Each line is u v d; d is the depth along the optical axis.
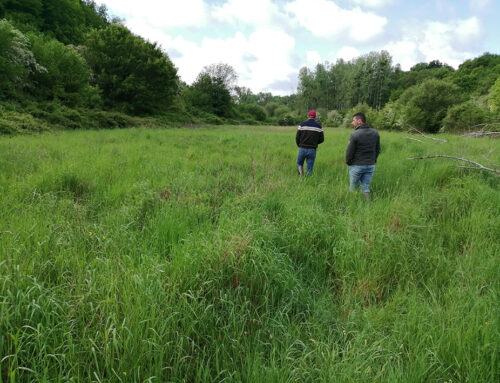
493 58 75.31
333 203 4.52
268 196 4.41
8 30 19.92
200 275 2.44
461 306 2.29
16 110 17.56
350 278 2.85
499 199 4.51
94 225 3.32
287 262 2.95
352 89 97.00
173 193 4.51
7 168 5.65
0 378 1.58
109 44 35.56
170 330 1.94
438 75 92.88
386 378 1.75
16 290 1.97
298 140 6.74
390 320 2.31
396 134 17.72
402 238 3.28
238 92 74.31
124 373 1.60
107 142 10.97
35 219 3.19
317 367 1.88
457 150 8.49
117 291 2.09
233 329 2.13
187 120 43.31
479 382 1.74
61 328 1.78
